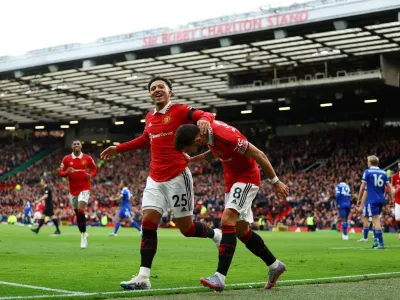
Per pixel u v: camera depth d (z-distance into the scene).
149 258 5.56
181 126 5.31
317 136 46.06
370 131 44.06
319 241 17.61
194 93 40.53
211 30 27.39
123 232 25.44
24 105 46.03
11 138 60.69
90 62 31.88
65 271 7.22
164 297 4.76
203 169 46.06
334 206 33.72
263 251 5.55
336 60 31.42
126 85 38.28
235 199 5.45
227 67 33.06
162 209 5.77
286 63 32.16
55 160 56.59
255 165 5.62
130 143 6.25
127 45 30.09
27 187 52.22
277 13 25.64
